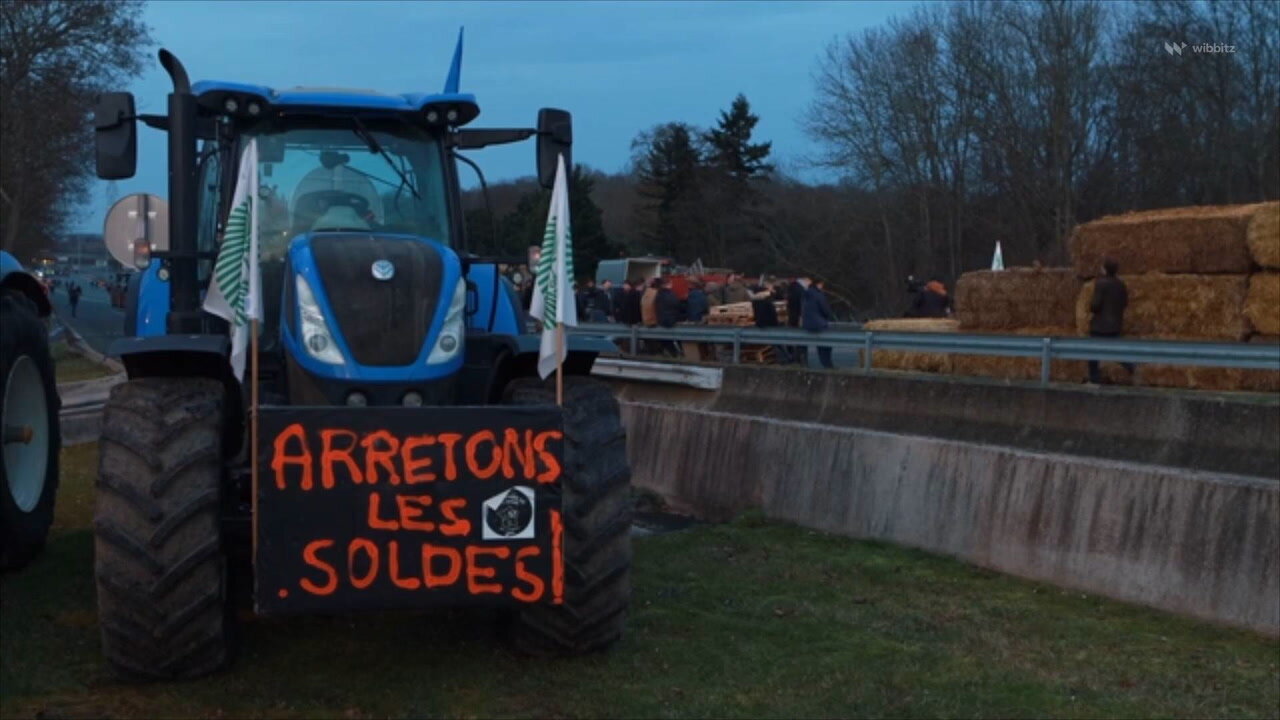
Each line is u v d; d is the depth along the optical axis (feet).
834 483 34.30
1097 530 27.17
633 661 21.57
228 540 20.38
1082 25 137.59
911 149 166.40
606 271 142.10
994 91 151.84
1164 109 122.01
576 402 21.25
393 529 18.20
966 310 55.42
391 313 19.53
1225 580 24.71
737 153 227.81
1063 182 138.82
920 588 27.71
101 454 19.13
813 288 58.54
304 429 18.03
